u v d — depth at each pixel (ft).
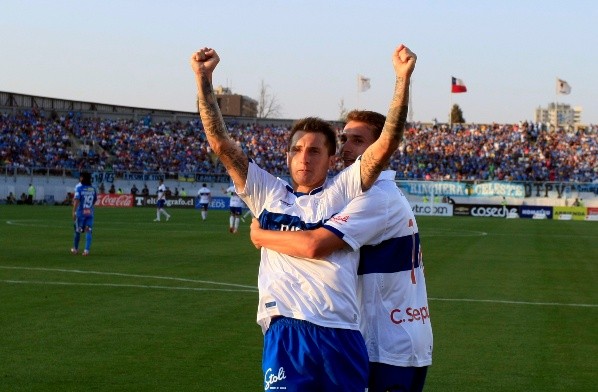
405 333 16.39
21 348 33.68
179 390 27.37
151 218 148.36
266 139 254.27
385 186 16.42
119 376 29.17
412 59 14.56
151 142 242.17
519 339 38.01
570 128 279.08
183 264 68.18
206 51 16.10
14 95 255.29
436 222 162.50
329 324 15.01
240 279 58.18
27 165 219.82
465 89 278.87
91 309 43.78
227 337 36.58
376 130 17.74
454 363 32.71
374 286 16.33
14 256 72.54
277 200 15.98
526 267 72.28
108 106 307.37
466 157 240.73
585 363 33.01
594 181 225.15
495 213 200.13
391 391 16.37
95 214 161.27
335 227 15.05
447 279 61.41
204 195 146.10
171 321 40.50
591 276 66.03
